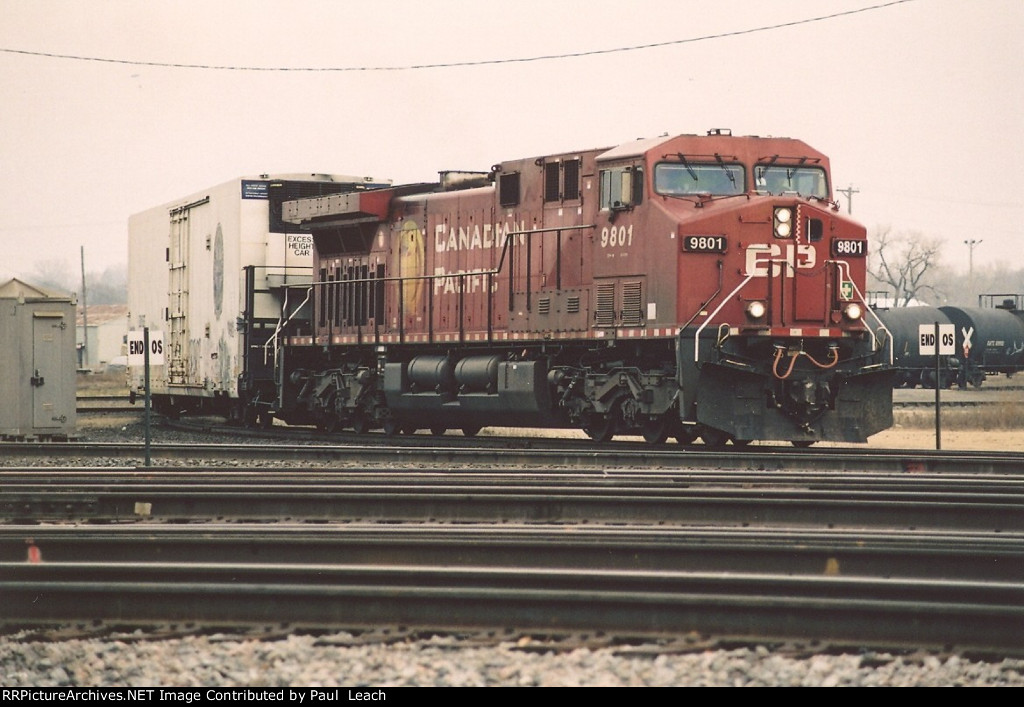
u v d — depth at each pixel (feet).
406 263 151.84
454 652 49.21
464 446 134.31
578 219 126.62
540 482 90.89
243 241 170.30
